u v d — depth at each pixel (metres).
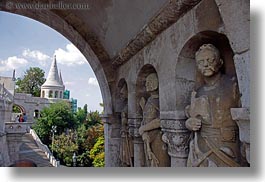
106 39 3.36
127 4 2.45
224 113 1.42
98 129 14.88
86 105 18.52
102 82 3.69
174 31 1.83
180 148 1.75
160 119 2.01
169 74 1.88
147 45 2.35
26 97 17.08
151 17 2.11
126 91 3.22
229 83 1.48
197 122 1.52
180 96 1.76
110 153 3.54
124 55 2.88
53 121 16.23
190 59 1.78
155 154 2.20
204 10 1.49
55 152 14.08
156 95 2.36
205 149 1.49
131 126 2.74
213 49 1.51
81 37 3.47
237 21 1.14
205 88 1.59
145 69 2.51
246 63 1.09
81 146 14.47
